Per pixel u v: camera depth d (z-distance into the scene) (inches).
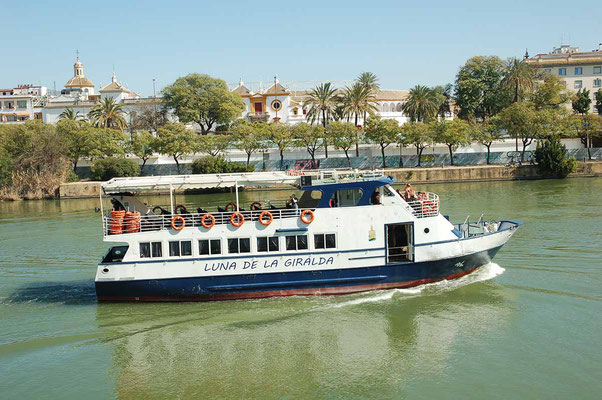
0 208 2534.5
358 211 891.4
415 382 665.6
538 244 1253.7
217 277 885.8
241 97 4350.4
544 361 698.2
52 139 3019.2
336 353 743.1
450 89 5241.1
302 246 891.4
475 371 683.4
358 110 3548.2
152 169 3442.4
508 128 3216.0
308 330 807.1
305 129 3304.6
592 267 1051.3
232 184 919.0
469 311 852.6
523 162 3218.5
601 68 4539.9
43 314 899.4
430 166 3410.4
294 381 681.0
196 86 4133.9
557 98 3806.6
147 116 4220.0
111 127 3993.6
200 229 880.3
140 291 894.4
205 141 3292.3
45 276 1151.0
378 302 886.4
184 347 770.8
